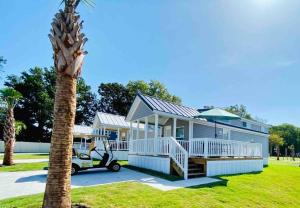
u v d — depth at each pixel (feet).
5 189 33.58
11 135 64.44
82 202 25.30
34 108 189.98
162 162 51.01
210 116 56.03
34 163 64.80
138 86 216.54
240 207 30.86
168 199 29.22
